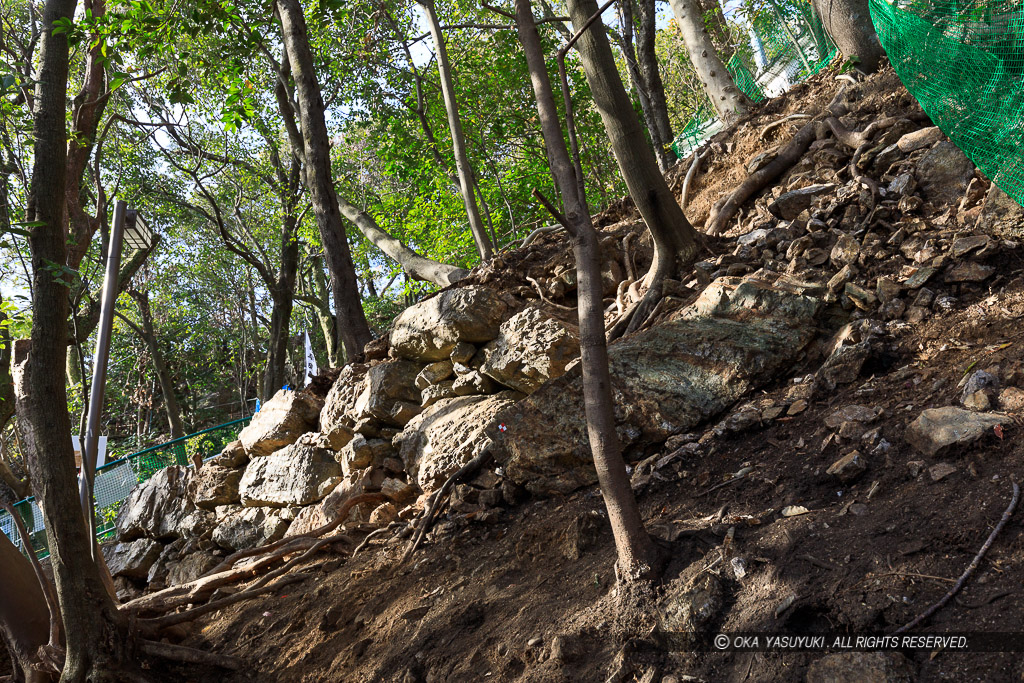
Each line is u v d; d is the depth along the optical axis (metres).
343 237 9.25
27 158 5.56
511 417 5.00
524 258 7.19
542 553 4.20
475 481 5.26
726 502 3.67
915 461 3.31
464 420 5.91
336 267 9.13
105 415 31.58
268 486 7.07
